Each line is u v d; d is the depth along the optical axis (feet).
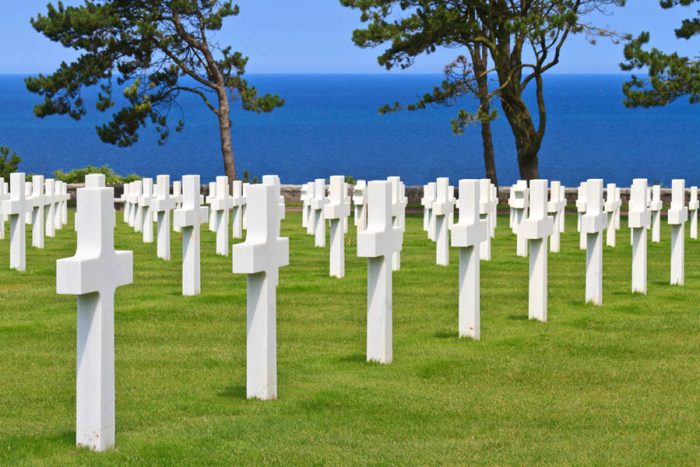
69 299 47.52
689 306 47.52
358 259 65.36
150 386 31.19
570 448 25.54
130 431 26.27
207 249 70.03
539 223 42.09
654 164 328.08
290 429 26.71
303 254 67.41
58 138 472.85
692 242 80.43
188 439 25.49
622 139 454.81
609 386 32.12
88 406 24.22
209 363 34.42
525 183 78.74
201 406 28.63
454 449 25.34
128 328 40.60
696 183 256.52
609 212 75.41
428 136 495.82
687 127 554.87
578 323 42.57
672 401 30.37
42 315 43.39
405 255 67.51
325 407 28.89
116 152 396.37
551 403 29.94
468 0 126.93
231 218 94.58
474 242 38.34
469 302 38.73
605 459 24.66
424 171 316.60
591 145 416.67
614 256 69.51
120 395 30.04
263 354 29.12
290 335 39.73
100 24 139.64
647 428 27.48
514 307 46.78
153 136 502.79
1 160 134.92
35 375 32.76
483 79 134.72
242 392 30.30
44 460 23.66
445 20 122.93
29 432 26.23
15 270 57.36
